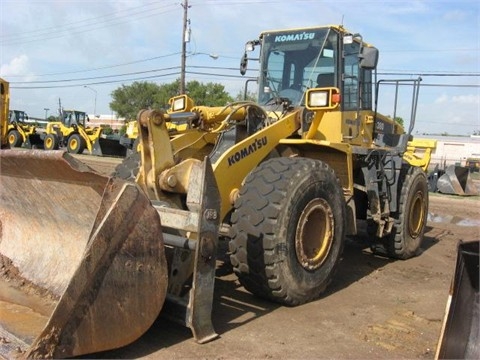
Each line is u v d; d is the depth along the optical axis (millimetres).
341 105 6359
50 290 4039
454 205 15992
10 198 4559
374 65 6152
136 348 3762
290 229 4672
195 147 5387
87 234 4062
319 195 4980
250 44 7074
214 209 3934
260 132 5176
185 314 3904
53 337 3184
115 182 3465
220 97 61000
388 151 7012
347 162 5883
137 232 3516
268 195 4613
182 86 34781
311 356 3852
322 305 5047
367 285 5938
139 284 3562
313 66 6508
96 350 3400
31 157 3656
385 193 6984
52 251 4297
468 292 2949
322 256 5105
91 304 3326
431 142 15117
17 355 3137
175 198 4395
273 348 3938
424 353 4043
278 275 4629
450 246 8727
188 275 4238
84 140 28797
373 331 4453
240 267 4707
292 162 4883
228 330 4223
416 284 6117
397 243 7258
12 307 3865
